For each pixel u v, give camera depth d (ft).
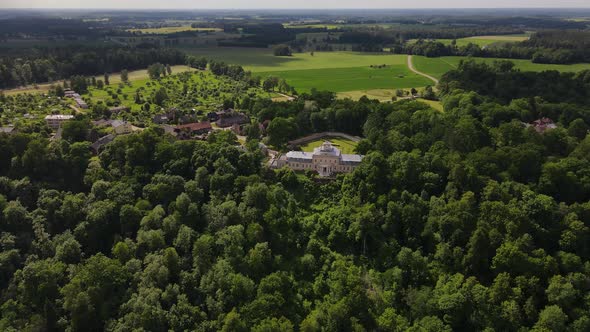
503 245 623.77
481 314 570.05
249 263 641.81
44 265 629.10
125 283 625.00
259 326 541.34
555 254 640.58
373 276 646.33
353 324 555.28
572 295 562.25
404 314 604.90
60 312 602.44
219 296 596.70
